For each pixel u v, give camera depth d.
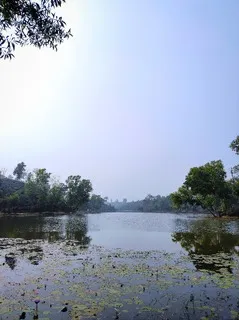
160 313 6.60
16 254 13.94
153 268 10.88
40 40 7.21
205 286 8.58
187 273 10.10
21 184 110.00
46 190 90.62
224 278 9.40
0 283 8.88
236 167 62.47
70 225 35.06
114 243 18.11
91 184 98.38
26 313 6.57
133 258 12.89
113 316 6.43
